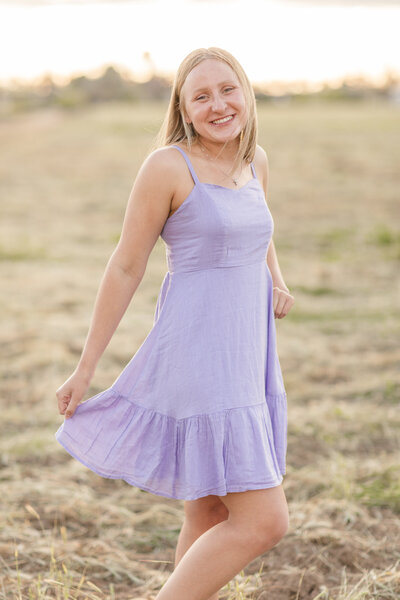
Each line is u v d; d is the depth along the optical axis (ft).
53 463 12.85
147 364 6.62
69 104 152.56
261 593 8.63
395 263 31.83
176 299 6.52
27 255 34.42
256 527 6.37
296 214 45.62
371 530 10.17
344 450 13.23
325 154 70.49
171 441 6.53
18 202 52.80
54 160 74.64
